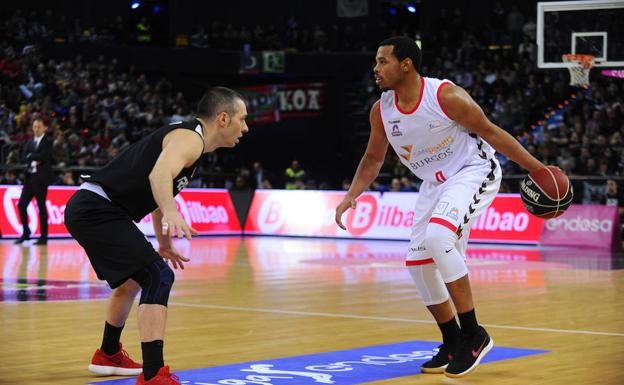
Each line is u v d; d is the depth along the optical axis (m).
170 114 30.88
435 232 6.23
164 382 5.44
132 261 5.67
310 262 16.41
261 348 7.40
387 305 10.34
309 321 9.02
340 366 6.59
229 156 33.69
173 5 37.81
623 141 24.69
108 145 26.45
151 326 5.52
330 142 35.69
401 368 6.54
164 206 5.32
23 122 25.89
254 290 11.92
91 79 30.72
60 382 6.05
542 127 26.95
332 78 35.97
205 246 20.58
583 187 22.64
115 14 37.41
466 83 31.72
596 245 20.55
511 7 37.12
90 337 7.90
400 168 25.12
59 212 21.89
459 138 6.48
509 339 7.85
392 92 6.55
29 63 30.14
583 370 6.41
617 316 9.41
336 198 23.80
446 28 35.28
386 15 39.53
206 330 8.40
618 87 28.55
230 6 38.81
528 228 21.47
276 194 24.81
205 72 34.81
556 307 10.16
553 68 19.89
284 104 35.00
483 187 6.50
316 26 37.84
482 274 14.25
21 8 35.78
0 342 7.64
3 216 21.33
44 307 9.91
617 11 19.33
